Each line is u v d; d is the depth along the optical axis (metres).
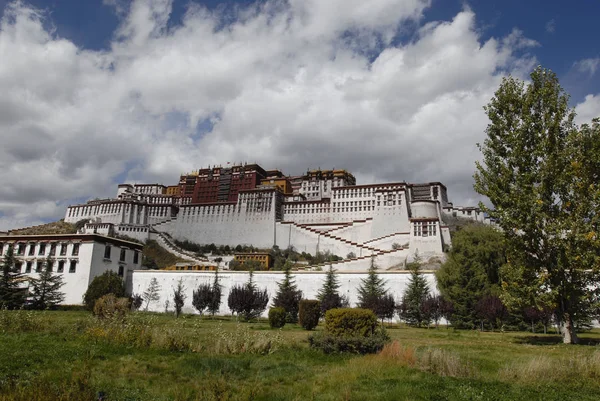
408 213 125.69
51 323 22.92
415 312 46.06
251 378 12.68
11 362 12.94
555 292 23.98
